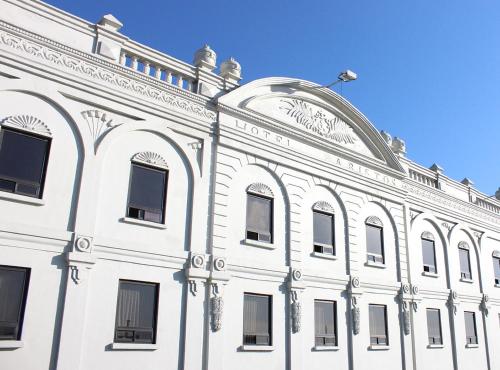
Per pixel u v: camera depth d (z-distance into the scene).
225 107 16.56
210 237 15.27
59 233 12.40
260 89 18.09
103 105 14.02
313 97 19.84
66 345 11.85
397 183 22.45
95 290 12.70
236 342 15.00
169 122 15.33
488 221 28.20
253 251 16.28
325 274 18.03
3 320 11.33
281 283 16.75
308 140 18.86
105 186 13.60
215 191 15.72
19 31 12.82
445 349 22.33
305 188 18.45
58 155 12.98
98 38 14.49
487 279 26.59
